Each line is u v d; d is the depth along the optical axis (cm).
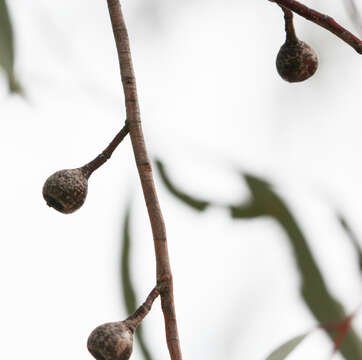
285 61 54
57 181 50
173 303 47
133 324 47
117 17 49
